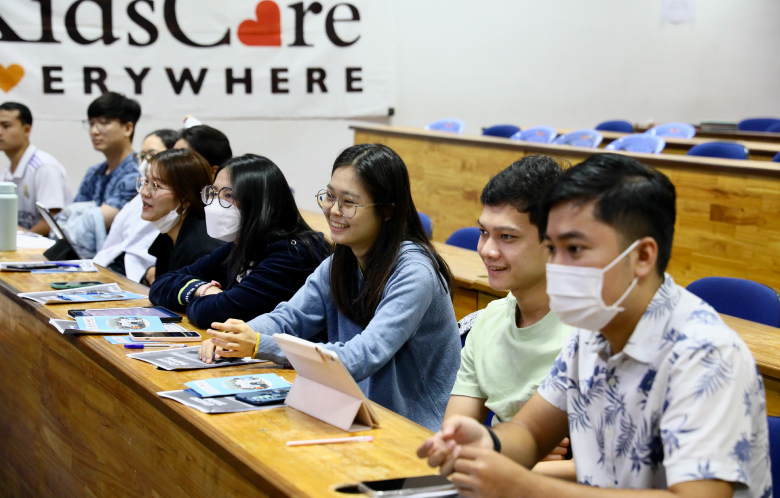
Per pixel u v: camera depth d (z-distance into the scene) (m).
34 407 2.35
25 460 2.46
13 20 6.06
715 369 0.99
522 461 1.18
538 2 7.65
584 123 8.00
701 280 2.65
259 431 1.39
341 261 1.95
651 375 1.06
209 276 2.47
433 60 7.38
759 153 5.77
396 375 1.86
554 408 1.23
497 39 7.56
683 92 8.29
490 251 1.45
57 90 6.23
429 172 5.65
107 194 4.22
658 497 0.98
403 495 1.11
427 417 1.89
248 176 2.24
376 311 1.82
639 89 8.15
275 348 1.82
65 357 2.10
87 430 1.98
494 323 1.57
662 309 1.06
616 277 1.03
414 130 5.99
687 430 0.99
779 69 8.52
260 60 6.62
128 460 1.76
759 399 1.03
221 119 6.63
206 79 6.53
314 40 6.72
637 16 8.01
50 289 2.58
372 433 1.40
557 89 7.85
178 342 2.01
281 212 2.28
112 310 2.29
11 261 3.04
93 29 6.23
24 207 4.70
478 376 1.55
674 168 4.23
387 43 6.91
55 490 2.23
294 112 6.78
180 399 1.54
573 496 1.01
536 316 1.50
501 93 7.66
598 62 7.95
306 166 6.96
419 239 1.90
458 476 1.04
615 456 1.11
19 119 4.61
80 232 3.78
